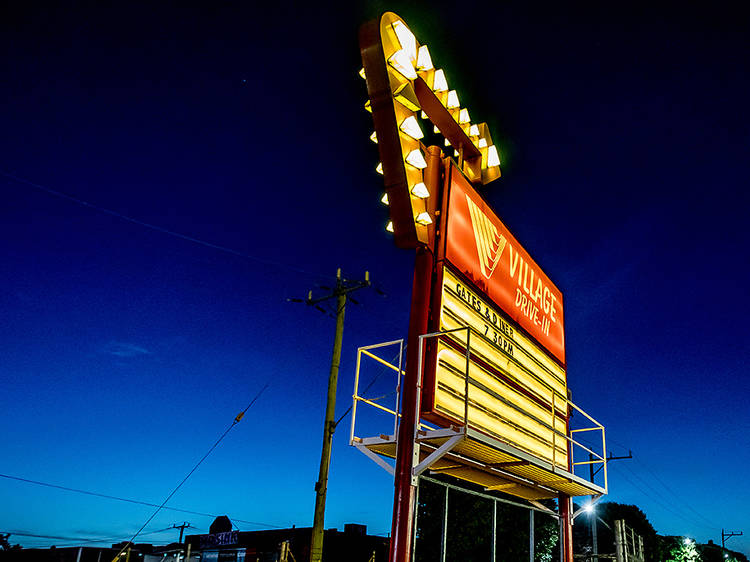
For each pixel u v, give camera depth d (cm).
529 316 1086
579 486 1054
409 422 736
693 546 5022
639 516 4159
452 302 823
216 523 4794
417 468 707
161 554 4050
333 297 1997
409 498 695
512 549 2139
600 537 3541
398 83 799
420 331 778
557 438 1094
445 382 766
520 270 1088
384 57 788
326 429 1806
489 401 870
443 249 827
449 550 2084
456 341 812
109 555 3812
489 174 1081
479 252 934
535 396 1040
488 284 945
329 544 3631
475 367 849
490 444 745
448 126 1002
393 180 785
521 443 947
